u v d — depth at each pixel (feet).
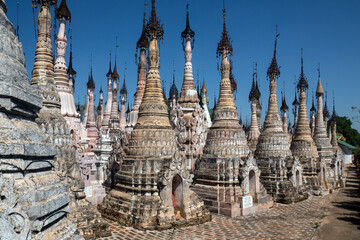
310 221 88.63
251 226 81.76
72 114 101.19
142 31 123.95
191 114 142.51
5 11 31.99
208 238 70.23
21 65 31.68
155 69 95.40
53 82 79.66
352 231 78.84
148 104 92.38
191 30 142.41
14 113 29.30
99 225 67.46
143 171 81.76
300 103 157.89
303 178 138.51
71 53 147.23
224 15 112.06
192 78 145.28
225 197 95.61
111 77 173.58
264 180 122.42
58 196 31.60
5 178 25.70
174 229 75.97
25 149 27.84
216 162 100.07
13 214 24.73
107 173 106.32
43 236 28.30
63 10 98.53
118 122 165.78
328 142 175.94
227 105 108.78
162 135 89.25
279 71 137.28
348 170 272.31
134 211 77.46
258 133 166.50
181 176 81.87
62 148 73.82
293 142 155.43
